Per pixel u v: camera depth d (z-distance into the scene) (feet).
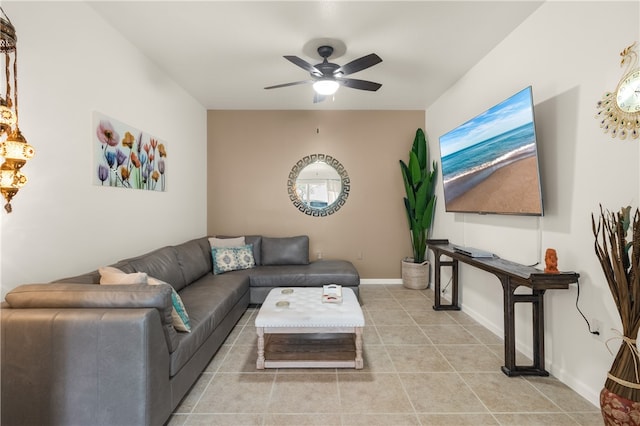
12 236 5.67
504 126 8.00
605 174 5.89
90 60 7.44
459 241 11.95
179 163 12.53
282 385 6.82
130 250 9.09
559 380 6.97
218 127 15.65
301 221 15.81
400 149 15.75
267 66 10.70
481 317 10.41
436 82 12.16
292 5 7.45
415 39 9.00
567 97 6.75
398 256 15.85
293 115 15.71
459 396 6.42
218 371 7.39
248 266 13.15
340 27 8.37
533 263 7.79
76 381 4.62
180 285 9.46
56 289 4.98
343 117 15.72
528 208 7.30
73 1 6.92
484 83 10.05
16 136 4.80
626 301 4.83
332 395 6.45
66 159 6.75
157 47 9.37
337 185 15.81
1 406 4.62
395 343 8.89
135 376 4.65
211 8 7.54
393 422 5.64
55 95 6.47
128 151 8.96
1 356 4.58
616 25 5.68
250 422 5.63
